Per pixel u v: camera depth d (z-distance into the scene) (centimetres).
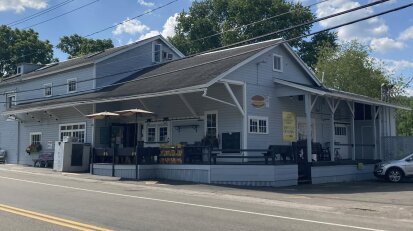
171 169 2072
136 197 1383
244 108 2181
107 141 2659
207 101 2306
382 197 1583
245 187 1842
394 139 2820
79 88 3002
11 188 1552
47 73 3228
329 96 2358
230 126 2211
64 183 1797
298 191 1773
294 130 2475
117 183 1891
